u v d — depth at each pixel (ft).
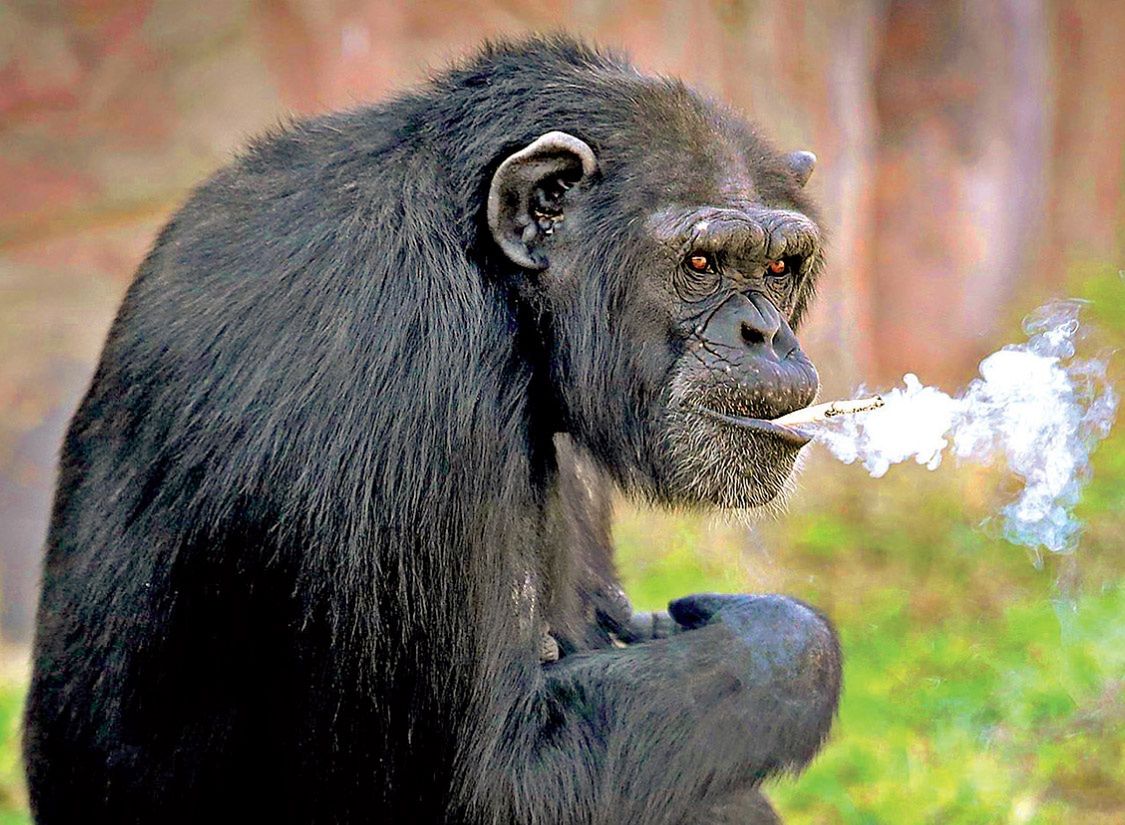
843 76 108.88
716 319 37.52
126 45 85.25
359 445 34.17
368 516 34.12
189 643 35.55
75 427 38.17
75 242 84.23
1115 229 139.13
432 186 36.35
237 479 34.55
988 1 118.52
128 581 35.86
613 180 37.32
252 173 37.68
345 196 35.88
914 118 118.52
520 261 36.47
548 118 37.52
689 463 37.55
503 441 35.45
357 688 34.73
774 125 103.50
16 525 79.82
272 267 35.29
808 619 37.42
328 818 35.70
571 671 35.91
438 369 34.53
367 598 34.32
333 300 34.68
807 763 36.47
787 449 37.65
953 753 57.88
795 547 78.28
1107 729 58.39
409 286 34.88
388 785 35.24
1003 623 69.51
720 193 37.81
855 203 108.99
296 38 87.86
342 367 34.32
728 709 35.35
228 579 34.94
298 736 35.37
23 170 83.61
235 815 36.40
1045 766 56.29
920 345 118.21
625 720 34.94
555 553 39.96
